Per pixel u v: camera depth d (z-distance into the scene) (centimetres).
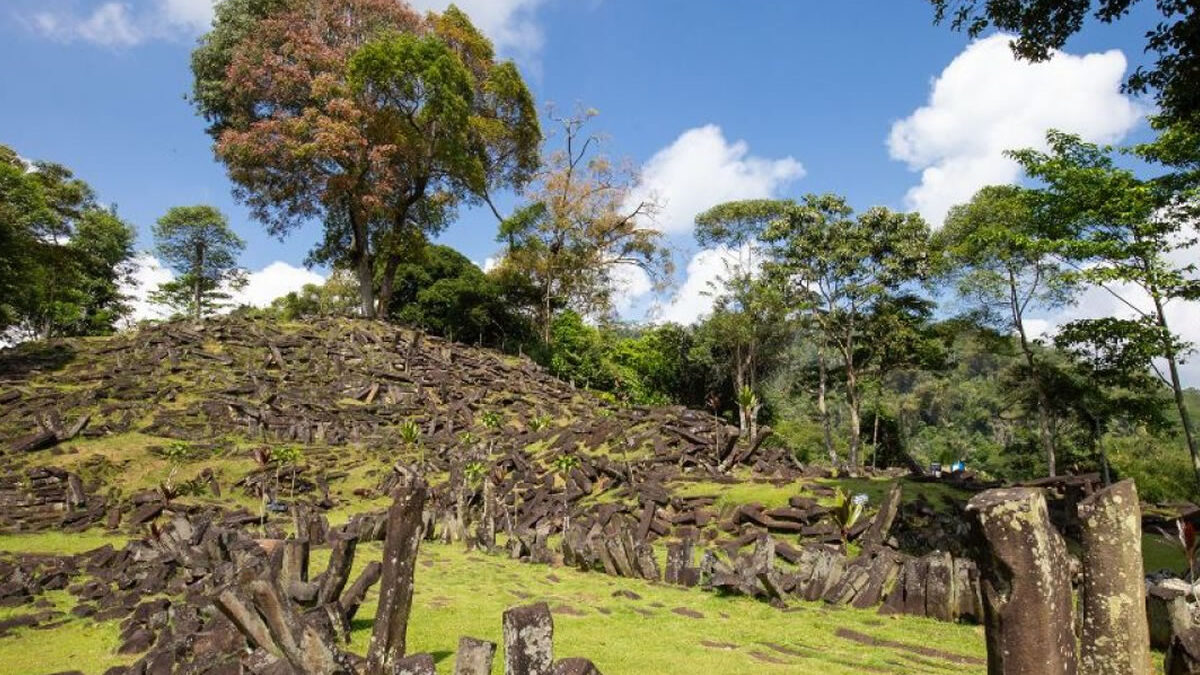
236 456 2367
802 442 4531
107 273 5656
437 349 3934
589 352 4481
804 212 3694
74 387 2872
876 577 1008
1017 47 1232
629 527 1580
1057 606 304
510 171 5109
